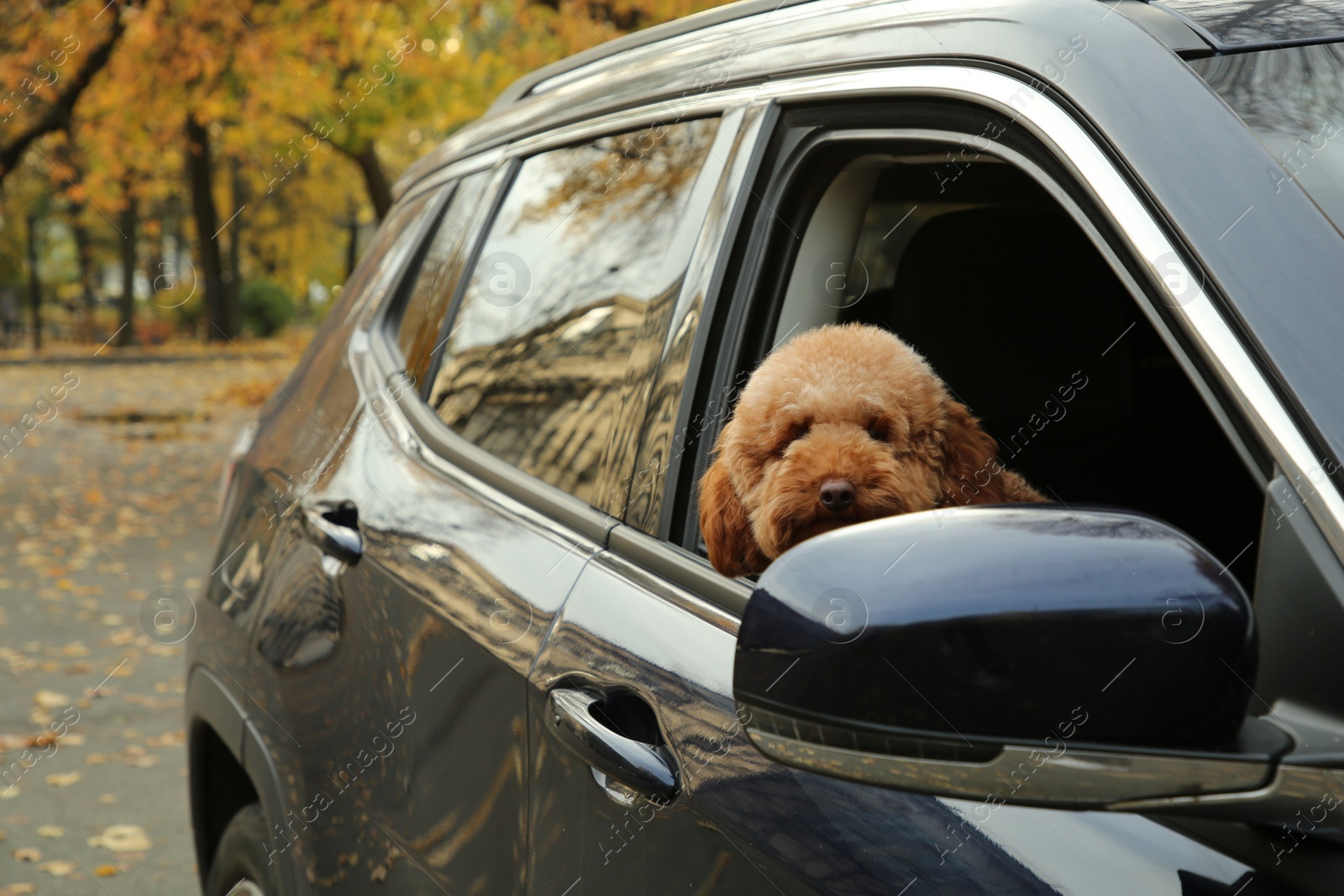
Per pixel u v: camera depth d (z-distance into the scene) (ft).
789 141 4.75
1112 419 6.27
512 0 38.50
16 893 11.31
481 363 6.62
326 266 116.88
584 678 4.41
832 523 3.97
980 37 3.96
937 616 2.61
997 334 5.86
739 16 5.62
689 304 4.98
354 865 5.92
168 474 37.24
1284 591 2.73
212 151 70.95
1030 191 5.70
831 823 3.33
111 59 38.83
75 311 120.47
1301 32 3.64
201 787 8.29
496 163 7.57
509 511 5.54
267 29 37.17
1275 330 2.91
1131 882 2.76
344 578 6.37
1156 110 3.37
